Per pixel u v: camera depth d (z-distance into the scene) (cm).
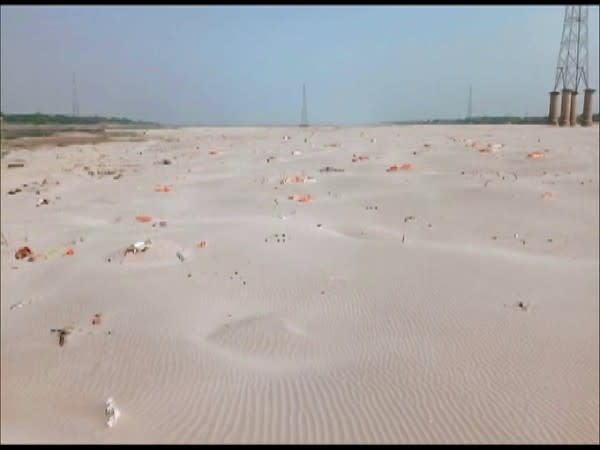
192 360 1263
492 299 1595
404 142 5797
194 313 1538
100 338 1398
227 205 3008
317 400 1073
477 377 1161
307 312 1527
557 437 969
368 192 3244
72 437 991
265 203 3008
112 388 1167
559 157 4078
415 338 1348
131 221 2662
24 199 3247
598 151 4347
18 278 1892
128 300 1638
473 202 2914
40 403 1130
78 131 10425
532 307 1538
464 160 4228
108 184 3719
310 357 1263
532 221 2569
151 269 1903
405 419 1010
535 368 1208
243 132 9631
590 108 6862
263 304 1595
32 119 15100
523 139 5431
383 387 1115
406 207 2869
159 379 1190
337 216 2722
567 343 1326
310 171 3969
